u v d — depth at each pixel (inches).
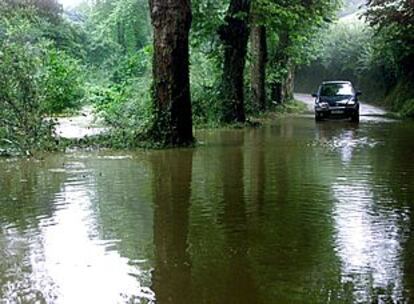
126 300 220.2
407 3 1119.6
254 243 288.7
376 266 255.6
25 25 946.1
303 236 300.0
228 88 1005.2
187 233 305.9
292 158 578.2
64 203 374.6
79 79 1307.8
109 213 348.5
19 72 650.8
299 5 1263.5
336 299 220.2
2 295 224.1
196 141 705.6
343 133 862.5
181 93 681.0
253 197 390.9
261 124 1041.5
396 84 1760.6
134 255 270.1
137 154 612.4
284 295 224.5
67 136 761.0
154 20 681.6
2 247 282.5
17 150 612.1
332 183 441.4
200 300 220.2
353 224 323.0
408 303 216.7
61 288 231.1
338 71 2389.3
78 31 2006.6
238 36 999.6
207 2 1001.5
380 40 1534.2
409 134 845.2
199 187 425.1
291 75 1932.8
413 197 390.6
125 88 1043.9
